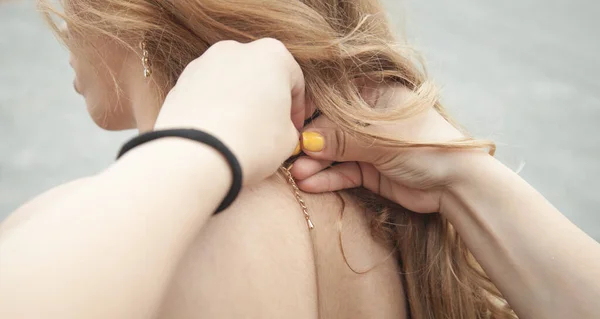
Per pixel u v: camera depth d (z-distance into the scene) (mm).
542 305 644
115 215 475
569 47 3271
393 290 726
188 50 665
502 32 3398
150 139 519
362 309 710
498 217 661
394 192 705
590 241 643
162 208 487
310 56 665
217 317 616
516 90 2756
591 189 2143
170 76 672
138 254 472
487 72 2902
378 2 733
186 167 504
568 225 648
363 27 714
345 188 708
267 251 641
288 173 678
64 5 695
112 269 463
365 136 667
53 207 476
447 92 2672
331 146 678
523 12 3746
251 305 628
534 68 2982
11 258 452
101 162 2205
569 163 2279
